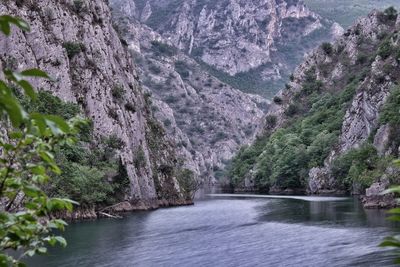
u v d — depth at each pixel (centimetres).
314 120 18700
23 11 8488
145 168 10400
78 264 3675
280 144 18688
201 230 5675
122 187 9281
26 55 8050
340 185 14212
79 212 7375
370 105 14412
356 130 14800
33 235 668
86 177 7619
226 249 4253
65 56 8944
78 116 678
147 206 9919
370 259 3556
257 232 5319
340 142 15312
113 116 9719
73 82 9188
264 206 9638
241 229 5647
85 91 9344
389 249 3906
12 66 7656
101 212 7906
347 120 15350
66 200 664
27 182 626
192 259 3828
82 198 7456
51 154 623
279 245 4375
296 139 17850
